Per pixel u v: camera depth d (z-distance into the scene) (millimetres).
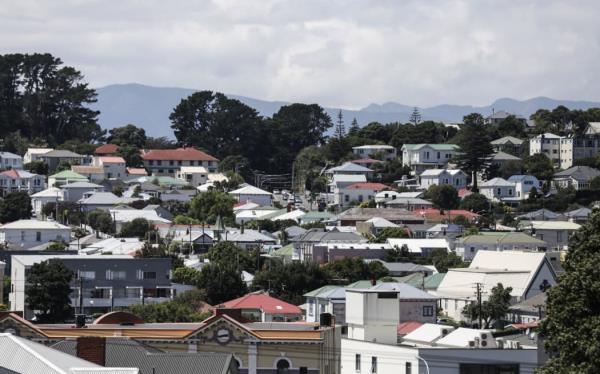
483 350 157500
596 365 130625
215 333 150875
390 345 163625
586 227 142250
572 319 135750
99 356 124062
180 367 123750
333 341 159000
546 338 146750
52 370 104000
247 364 151000
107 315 169750
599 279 134750
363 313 179750
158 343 149750
